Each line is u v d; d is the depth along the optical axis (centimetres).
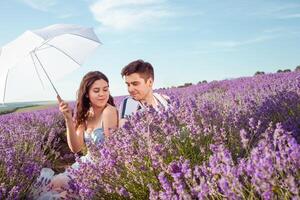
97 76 428
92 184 349
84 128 449
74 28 469
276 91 618
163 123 352
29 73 449
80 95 437
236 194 215
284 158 219
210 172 251
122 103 443
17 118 1149
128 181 336
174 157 327
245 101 498
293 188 194
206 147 344
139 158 335
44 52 459
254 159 219
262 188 201
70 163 741
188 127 355
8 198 371
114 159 354
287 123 396
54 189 442
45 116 1194
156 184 312
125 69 426
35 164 455
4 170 432
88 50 489
